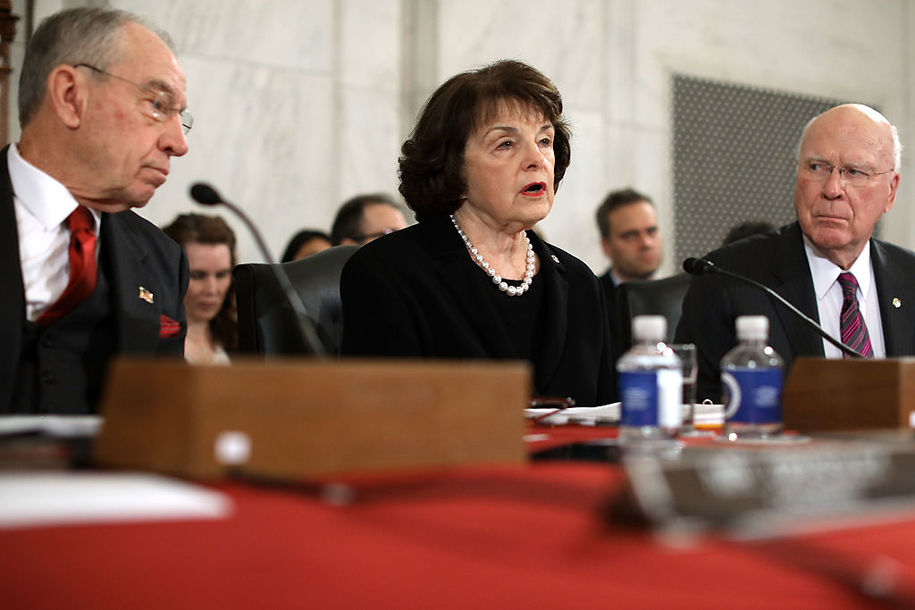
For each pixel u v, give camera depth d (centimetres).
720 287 318
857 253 318
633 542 80
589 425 193
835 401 174
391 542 80
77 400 231
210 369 103
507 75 279
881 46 798
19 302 220
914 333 315
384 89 599
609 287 564
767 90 750
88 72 233
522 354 272
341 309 293
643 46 694
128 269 244
